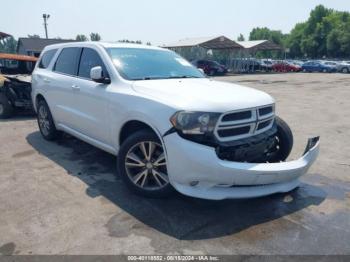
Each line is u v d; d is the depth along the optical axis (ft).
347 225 10.98
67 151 18.06
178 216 11.25
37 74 19.77
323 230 10.65
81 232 10.19
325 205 12.39
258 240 10.01
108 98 13.38
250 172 10.52
